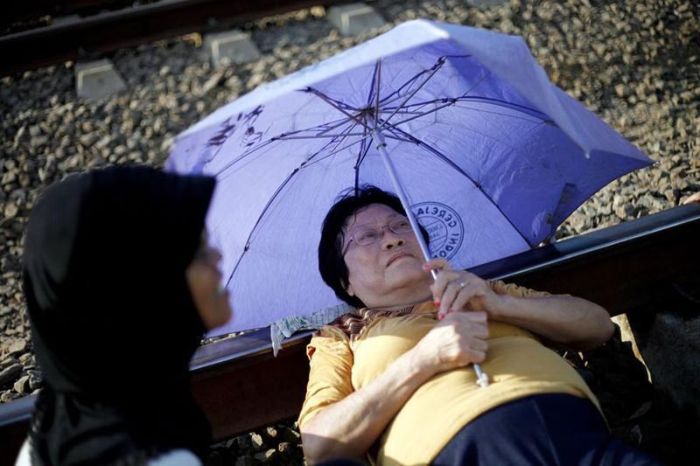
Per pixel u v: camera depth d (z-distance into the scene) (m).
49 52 6.15
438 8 6.31
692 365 3.16
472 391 2.44
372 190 3.06
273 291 3.08
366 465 2.66
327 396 2.69
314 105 2.74
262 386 3.10
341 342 2.83
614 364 3.46
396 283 2.89
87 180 1.82
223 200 2.82
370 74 2.72
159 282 1.80
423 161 3.07
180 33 6.27
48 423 1.88
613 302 3.36
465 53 2.73
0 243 4.67
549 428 2.33
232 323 3.07
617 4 6.02
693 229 3.38
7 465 2.85
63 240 1.76
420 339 2.70
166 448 1.79
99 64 6.05
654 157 4.51
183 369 1.95
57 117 5.62
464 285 2.68
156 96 5.74
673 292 3.36
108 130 5.47
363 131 2.92
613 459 2.26
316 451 2.55
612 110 5.05
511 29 5.96
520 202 3.14
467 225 3.14
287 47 6.11
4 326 4.11
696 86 5.16
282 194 2.96
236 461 3.21
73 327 1.78
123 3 6.70
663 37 5.64
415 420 2.46
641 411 3.25
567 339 2.87
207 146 2.48
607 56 5.52
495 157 3.07
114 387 1.83
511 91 2.88
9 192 5.05
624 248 3.31
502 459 2.30
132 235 1.77
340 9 6.38
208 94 5.70
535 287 3.29
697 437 3.12
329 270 3.06
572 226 4.11
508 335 2.70
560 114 2.39
